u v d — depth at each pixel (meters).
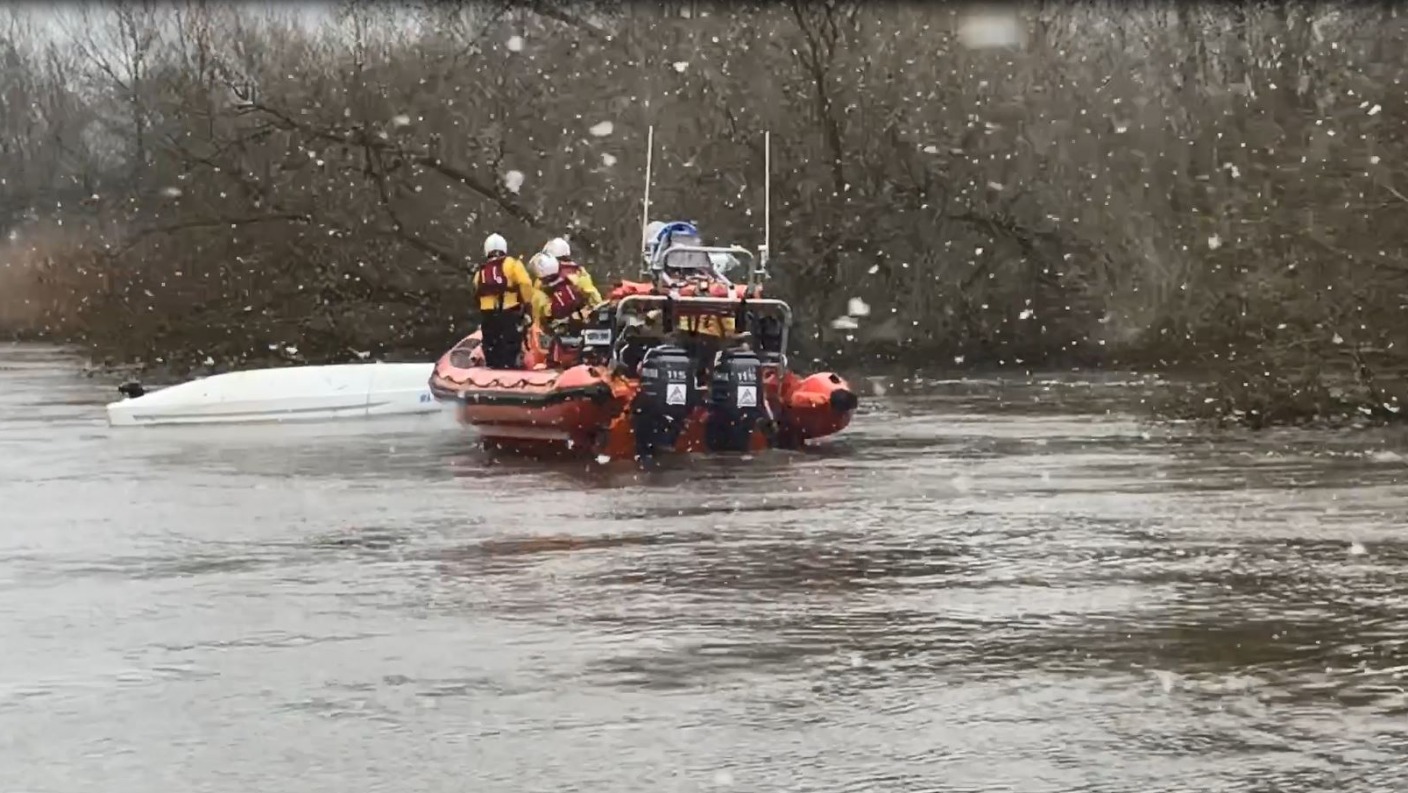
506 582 11.48
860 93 35.31
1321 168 25.83
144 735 7.86
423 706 8.29
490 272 20.50
